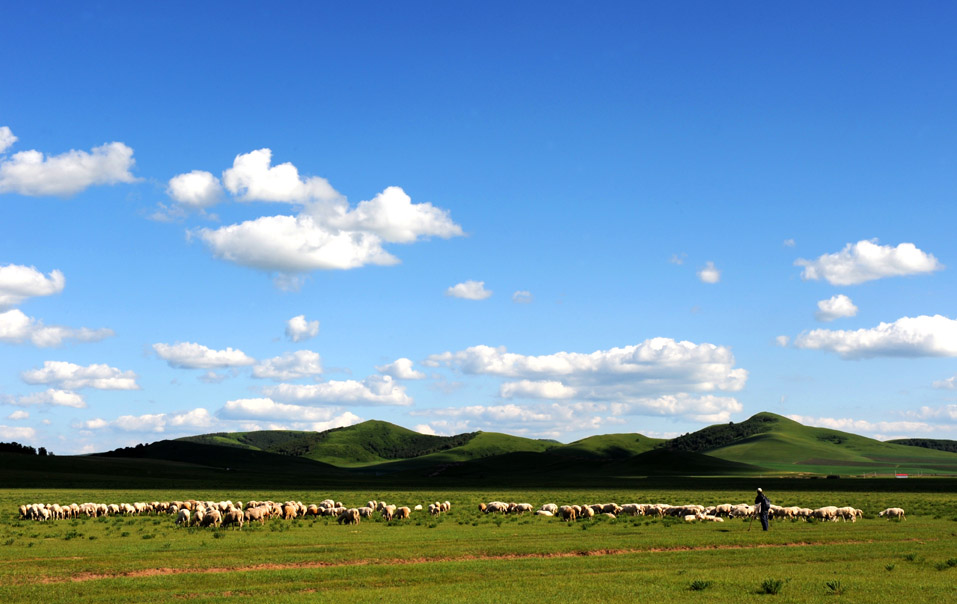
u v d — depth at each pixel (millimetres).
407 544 36469
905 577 26641
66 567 29125
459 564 29969
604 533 42438
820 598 22703
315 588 25000
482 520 53281
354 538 39656
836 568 29094
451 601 22156
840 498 94062
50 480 148375
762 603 22016
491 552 33594
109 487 132875
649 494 112812
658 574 27391
